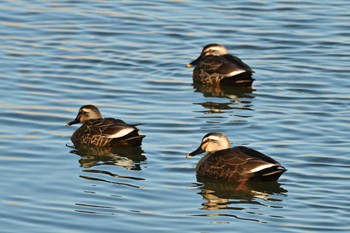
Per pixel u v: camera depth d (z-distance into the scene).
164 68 31.53
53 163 23.72
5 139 25.05
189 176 23.22
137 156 24.34
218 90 29.91
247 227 20.11
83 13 36.19
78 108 27.55
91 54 32.28
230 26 35.19
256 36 34.34
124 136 24.92
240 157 23.03
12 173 22.88
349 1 37.94
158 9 36.84
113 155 24.53
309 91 29.39
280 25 35.31
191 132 25.92
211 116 27.22
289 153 24.27
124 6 37.09
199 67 30.81
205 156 23.69
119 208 21.00
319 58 32.38
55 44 33.12
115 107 27.80
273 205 21.41
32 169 23.20
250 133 25.75
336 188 22.17
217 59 30.78
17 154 24.11
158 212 20.86
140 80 30.34
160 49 33.16
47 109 27.36
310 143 24.97
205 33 34.56
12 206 20.97
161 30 34.72
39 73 30.33
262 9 36.91
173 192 22.11
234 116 27.25
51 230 19.83
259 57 32.62
